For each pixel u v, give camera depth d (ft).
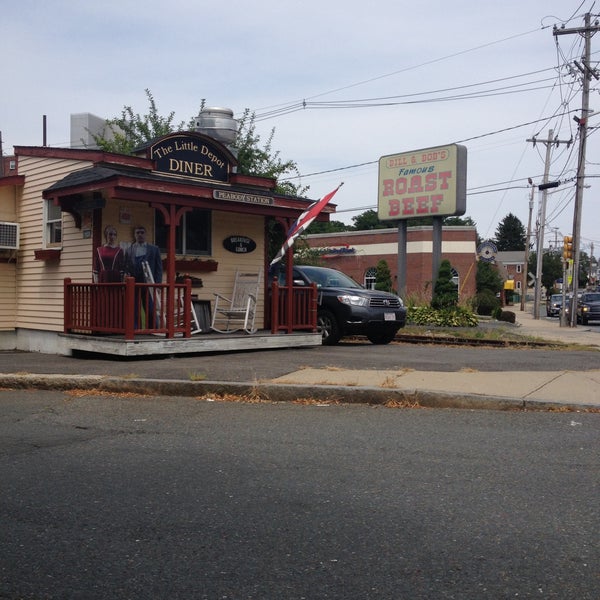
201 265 44.11
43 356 41.42
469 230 149.79
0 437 21.35
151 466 18.08
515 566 12.01
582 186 100.01
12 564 12.23
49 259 45.11
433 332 65.46
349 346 47.70
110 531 13.67
